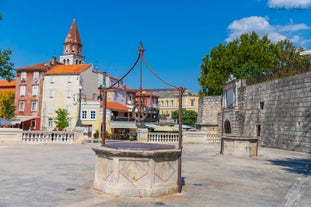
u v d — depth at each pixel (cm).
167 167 798
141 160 755
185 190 859
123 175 758
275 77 2936
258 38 4831
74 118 5381
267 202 760
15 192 781
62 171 1125
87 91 5828
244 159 1764
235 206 713
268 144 2869
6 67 3169
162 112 9069
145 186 756
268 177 1140
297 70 2611
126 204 688
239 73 4134
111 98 6334
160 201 725
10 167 1187
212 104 4416
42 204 675
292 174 1230
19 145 2220
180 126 839
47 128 5656
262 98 3039
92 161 1437
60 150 1961
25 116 5812
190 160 1650
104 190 788
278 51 4772
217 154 2022
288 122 2594
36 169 1157
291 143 2523
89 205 672
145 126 4406
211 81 4725
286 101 2656
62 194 768
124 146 823
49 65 6006
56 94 5653
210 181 1020
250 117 3228
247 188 923
